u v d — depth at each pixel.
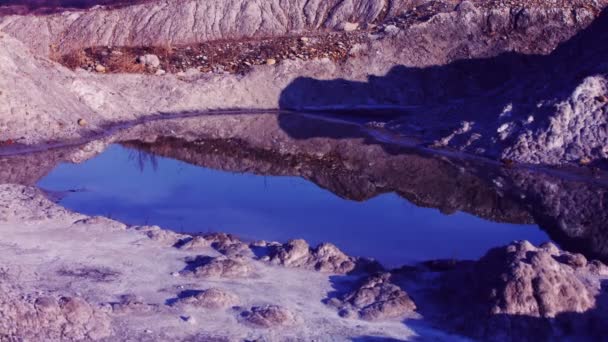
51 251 12.00
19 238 12.61
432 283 10.92
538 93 25.23
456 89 35.56
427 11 40.47
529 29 36.81
